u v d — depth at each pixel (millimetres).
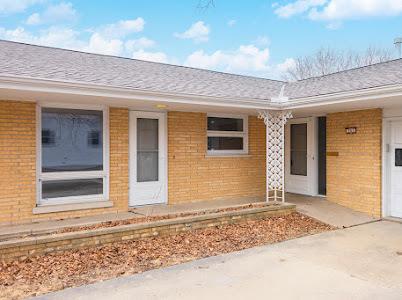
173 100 7531
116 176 8484
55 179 7746
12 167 7207
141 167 9031
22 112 7301
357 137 9086
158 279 4816
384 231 7352
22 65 7121
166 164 9305
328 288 4496
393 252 5969
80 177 8047
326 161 10125
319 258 5672
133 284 4648
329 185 9922
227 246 6430
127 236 6469
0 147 7094
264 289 4473
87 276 4988
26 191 7340
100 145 8312
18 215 7254
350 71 10312
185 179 9602
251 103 8531
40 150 7562
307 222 8148
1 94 6469
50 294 4340
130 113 8781
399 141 8398
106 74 7977
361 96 7086
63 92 6219
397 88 6434
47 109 7629
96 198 8242
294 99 8602
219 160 10195
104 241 6219
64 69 7551
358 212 8945
